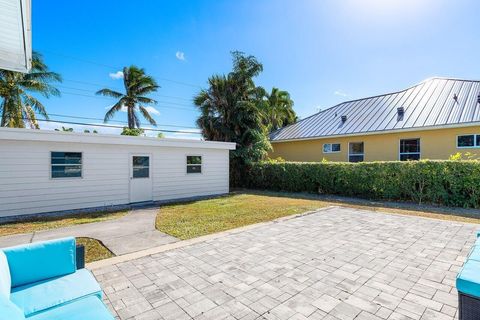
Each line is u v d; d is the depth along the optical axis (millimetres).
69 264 2609
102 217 7336
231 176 15648
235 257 4043
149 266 3723
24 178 7797
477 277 1954
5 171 7523
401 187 9336
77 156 8734
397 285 3102
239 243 4730
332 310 2605
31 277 2398
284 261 3871
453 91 12891
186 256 4102
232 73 15445
